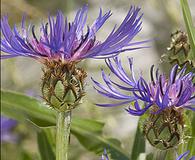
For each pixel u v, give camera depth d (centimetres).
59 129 30
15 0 57
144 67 62
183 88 30
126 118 59
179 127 29
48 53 30
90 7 63
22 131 52
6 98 40
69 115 30
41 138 39
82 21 30
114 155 39
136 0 61
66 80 30
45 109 39
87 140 40
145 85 29
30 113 39
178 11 57
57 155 30
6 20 30
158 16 62
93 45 30
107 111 58
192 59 33
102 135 40
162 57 32
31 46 30
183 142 30
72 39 29
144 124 30
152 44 62
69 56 30
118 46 29
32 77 66
